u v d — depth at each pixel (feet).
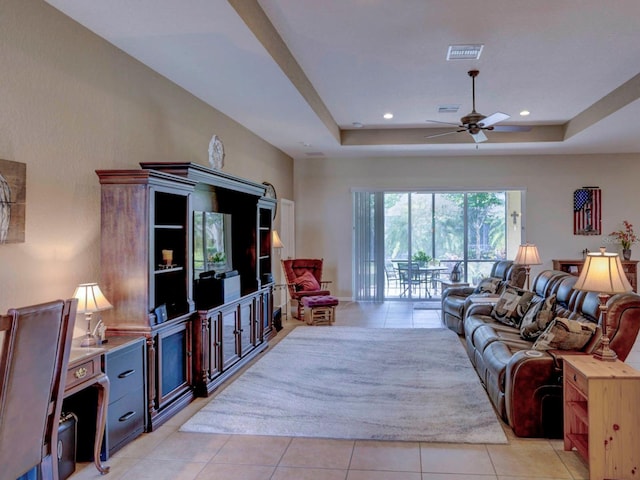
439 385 13.32
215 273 16.22
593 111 20.01
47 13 9.07
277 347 17.95
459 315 19.89
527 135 24.31
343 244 29.73
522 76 16.22
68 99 9.68
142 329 10.41
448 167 28.81
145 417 10.41
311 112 17.81
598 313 10.59
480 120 15.67
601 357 9.13
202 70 13.00
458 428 10.43
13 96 8.28
